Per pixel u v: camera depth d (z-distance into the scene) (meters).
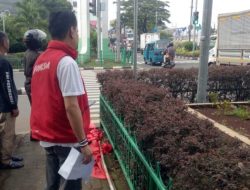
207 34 7.54
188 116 3.31
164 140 2.72
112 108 5.22
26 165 5.16
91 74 20.16
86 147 2.83
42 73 2.92
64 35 2.91
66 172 2.83
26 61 5.85
